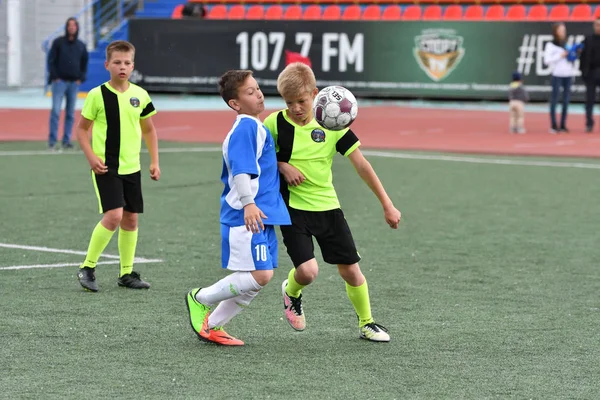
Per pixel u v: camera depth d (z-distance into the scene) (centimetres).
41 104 7100
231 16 8106
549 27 6738
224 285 1480
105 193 1873
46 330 1582
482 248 2409
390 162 4288
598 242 2505
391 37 7100
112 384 1299
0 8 8312
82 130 1897
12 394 1248
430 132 5584
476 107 7156
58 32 8281
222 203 1492
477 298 1870
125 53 1902
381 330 1547
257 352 1476
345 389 1292
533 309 1786
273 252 1501
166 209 2945
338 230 1529
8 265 2116
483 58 6912
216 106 7056
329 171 1536
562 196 3334
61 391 1264
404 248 2397
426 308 1783
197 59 7481
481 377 1355
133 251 1931
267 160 1479
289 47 7306
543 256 2314
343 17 7850
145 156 4347
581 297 1892
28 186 3372
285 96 1486
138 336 1557
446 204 3142
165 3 8369
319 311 1752
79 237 2467
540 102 7162
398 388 1300
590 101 5519
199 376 1344
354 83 7206
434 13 7644
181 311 1733
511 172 3978
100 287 1920
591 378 1355
